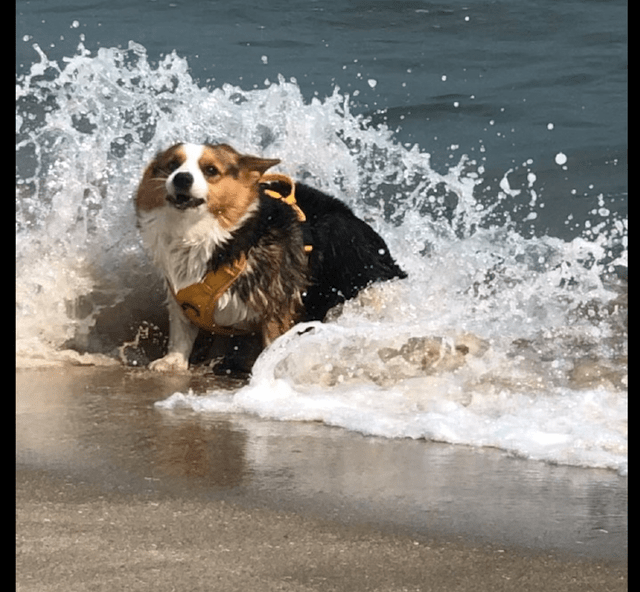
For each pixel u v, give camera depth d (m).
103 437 6.97
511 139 15.41
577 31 20.06
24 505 5.50
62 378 8.88
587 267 11.45
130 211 10.68
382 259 10.58
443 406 7.71
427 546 5.05
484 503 5.72
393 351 8.95
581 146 15.07
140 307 10.37
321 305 10.14
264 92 12.91
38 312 9.97
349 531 5.22
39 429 7.16
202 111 12.57
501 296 10.33
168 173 9.26
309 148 12.84
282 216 9.75
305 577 4.64
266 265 9.54
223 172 9.22
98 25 21.05
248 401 7.96
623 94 17.09
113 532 5.11
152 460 6.43
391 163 13.39
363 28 20.59
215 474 6.16
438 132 15.66
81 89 12.54
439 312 10.09
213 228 9.28
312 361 8.73
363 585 4.57
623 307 10.06
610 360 8.81
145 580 4.55
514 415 7.53
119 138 11.88
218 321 9.72
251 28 20.66
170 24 21.02
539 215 12.87
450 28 20.38
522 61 18.66
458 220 12.51
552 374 8.50
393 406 7.82
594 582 4.67
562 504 5.73
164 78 12.91
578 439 6.91
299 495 5.79
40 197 10.92
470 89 17.34
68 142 11.58
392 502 5.70
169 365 9.53
